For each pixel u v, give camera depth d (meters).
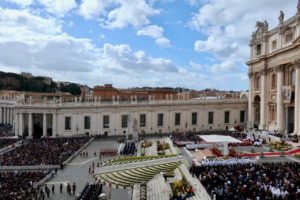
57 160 54.91
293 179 30.20
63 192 41.12
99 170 50.25
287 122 71.69
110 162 54.34
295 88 65.94
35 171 49.25
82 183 44.81
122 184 43.16
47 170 50.97
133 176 45.03
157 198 33.84
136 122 84.69
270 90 79.19
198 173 36.38
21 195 34.97
